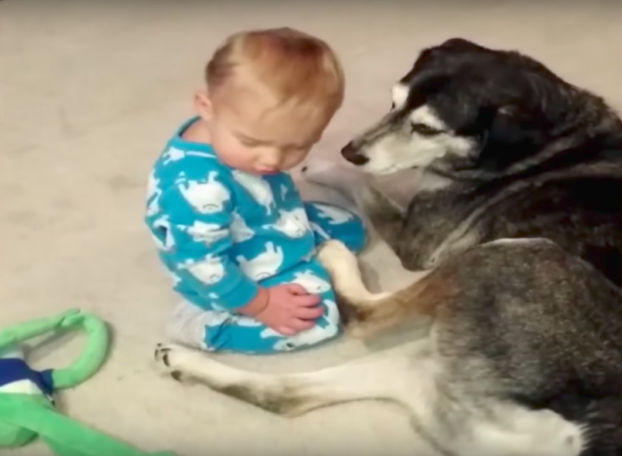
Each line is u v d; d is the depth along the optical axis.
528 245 1.58
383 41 2.62
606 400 1.45
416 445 1.60
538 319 1.51
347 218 1.94
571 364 1.47
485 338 1.53
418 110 1.77
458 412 1.52
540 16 2.72
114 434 1.61
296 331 1.69
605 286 1.52
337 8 2.78
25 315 1.82
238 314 1.70
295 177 2.13
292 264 1.74
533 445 1.48
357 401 1.66
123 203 2.07
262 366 1.73
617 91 2.39
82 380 1.69
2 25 2.73
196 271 1.59
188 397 1.67
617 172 1.71
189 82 2.48
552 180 1.73
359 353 1.74
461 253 1.64
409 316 1.64
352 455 1.58
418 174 2.12
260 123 1.46
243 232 1.66
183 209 1.54
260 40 1.45
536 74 1.76
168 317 1.81
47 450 1.57
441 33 2.66
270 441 1.61
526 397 1.48
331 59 1.48
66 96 2.43
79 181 2.14
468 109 1.73
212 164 1.55
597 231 1.63
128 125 2.32
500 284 1.55
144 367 1.72
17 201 2.08
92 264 1.92
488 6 2.78
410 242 1.89
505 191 1.77
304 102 1.45
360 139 1.86
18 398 1.52
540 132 1.75
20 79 2.50
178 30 2.70
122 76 2.51
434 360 1.57
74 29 2.71
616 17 2.70
